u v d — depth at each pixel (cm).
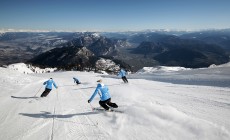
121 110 983
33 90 1919
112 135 730
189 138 650
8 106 1230
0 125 895
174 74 3478
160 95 1442
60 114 1031
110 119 898
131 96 1367
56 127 844
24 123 909
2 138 757
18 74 2947
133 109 952
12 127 865
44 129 827
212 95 1435
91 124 855
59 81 3102
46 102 1340
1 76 2438
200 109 1021
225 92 1560
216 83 2122
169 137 673
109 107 1055
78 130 797
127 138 697
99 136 730
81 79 3253
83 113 1027
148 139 676
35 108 1170
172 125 749
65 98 1481
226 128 738
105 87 989
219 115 912
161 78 3000
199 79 2512
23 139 741
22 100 1413
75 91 1847
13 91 1789
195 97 1357
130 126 793
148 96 1388
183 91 1644
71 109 1120
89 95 1579
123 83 2320
